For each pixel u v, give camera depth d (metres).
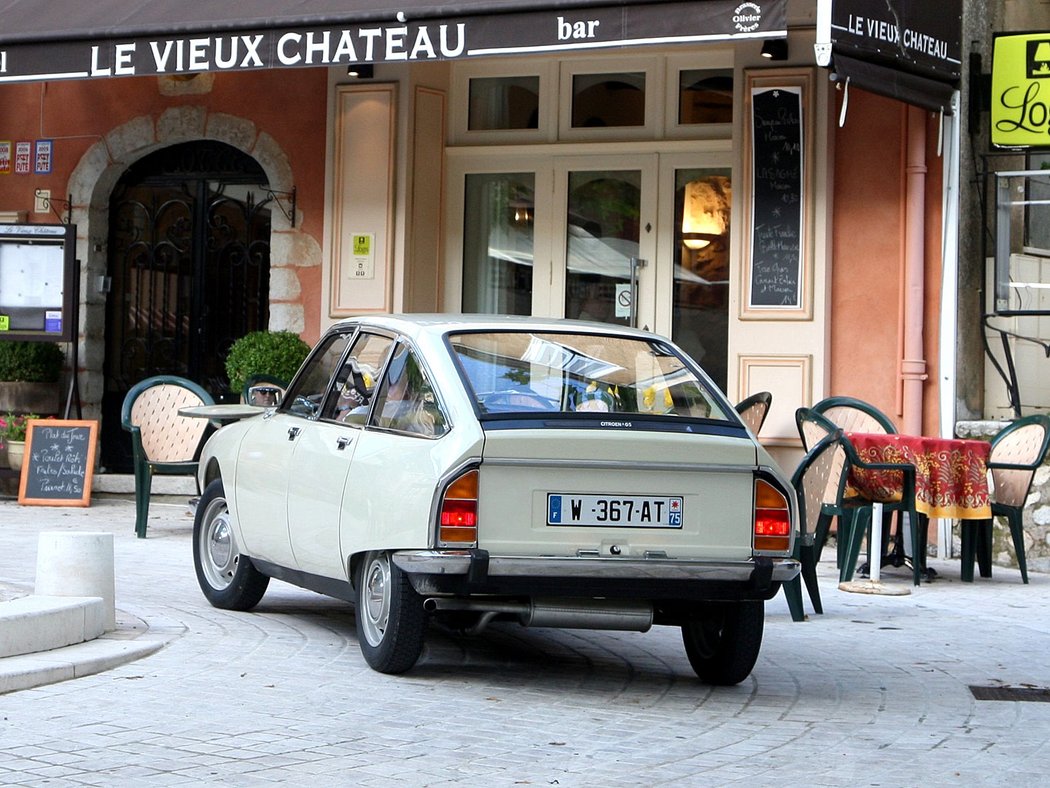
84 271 15.19
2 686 6.43
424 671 7.18
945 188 12.36
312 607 8.95
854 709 6.70
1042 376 13.55
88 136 15.23
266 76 14.62
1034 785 5.39
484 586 6.43
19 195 15.44
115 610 8.37
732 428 6.91
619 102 13.95
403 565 6.51
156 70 12.39
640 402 6.98
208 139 14.88
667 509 6.65
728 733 6.13
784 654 8.02
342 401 7.59
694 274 13.70
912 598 10.10
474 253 14.36
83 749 5.52
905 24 11.30
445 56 11.41
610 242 13.96
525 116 14.23
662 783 5.29
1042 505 12.11
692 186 13.70
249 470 8.20
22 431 14.60
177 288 15.27
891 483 10.64
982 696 7.04
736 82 12.78
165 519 13.31
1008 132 12.77
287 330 14.35
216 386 15.15
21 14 13.19
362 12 11.67
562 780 5.28
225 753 5.51
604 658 7.80
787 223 12.63
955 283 12.36
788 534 6.79
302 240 14.46
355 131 14.02
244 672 6.97
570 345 7.21
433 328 7.18
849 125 12.60
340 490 7.16
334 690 6.65
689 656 7.40
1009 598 10.28
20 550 10.90
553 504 6.53
